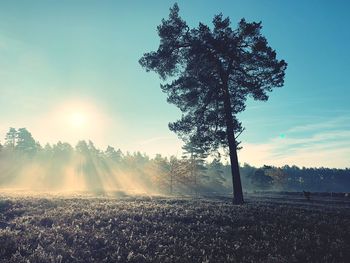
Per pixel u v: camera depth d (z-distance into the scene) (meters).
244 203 28.41
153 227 15.98
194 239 13.84
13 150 140.88
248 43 31.06
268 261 11.20
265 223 17.33
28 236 13.84
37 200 28.00
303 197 48.31
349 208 27.56
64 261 11.03
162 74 32.84
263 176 110.69
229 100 30.55
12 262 10.67
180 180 82.12
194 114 31.38
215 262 11.16
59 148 159.62
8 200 26.88
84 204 25.92
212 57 29.95
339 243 13.90
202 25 30.64
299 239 14.17
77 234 14.34
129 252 11.64
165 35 31.09
